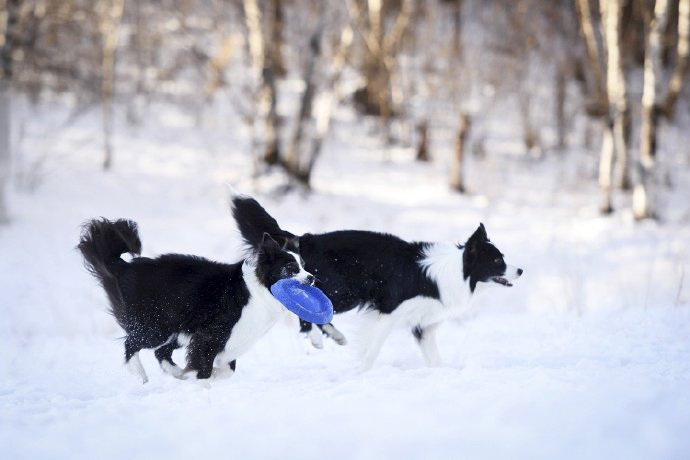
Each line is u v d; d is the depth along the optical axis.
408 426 4.38
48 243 16.98
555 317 9.99
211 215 20.55
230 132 29.36
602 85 27.11
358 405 4.94
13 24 19.50
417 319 7.80
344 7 26.98
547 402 4.61
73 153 25.69
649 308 10.12
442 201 23.72
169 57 33.84
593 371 5.96
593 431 4.09
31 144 25.70
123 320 7.04
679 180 27.20
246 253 8.02
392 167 28.00
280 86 33.31
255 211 8.08
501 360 7.70
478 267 7.77
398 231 19.14
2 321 11.53
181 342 7.02
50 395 6.66
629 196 25.61
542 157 30.44
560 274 14.79
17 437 4.60
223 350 6.86
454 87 32.56
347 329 10.19
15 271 14.70
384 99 29.97
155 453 4.18
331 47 28.67
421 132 29.09
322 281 7.66
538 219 21.41
